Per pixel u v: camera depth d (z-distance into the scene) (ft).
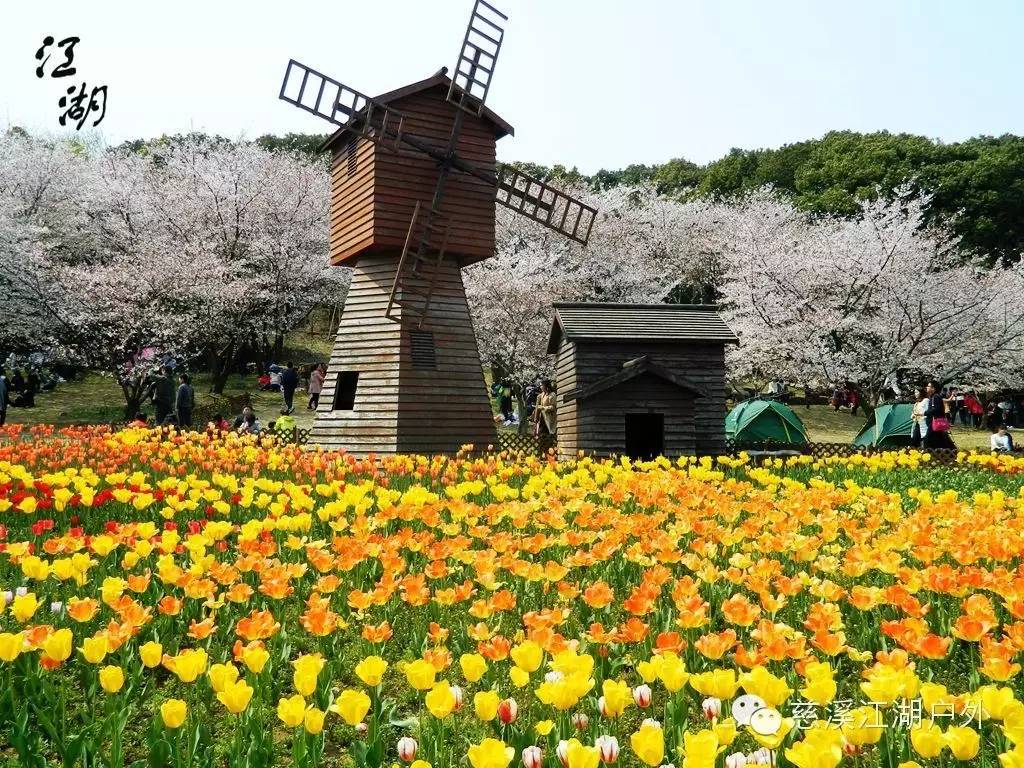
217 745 15.14
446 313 69.62
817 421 137.49
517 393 137.69
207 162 149.48
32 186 138.72
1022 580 18.33
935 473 60.23
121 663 17.24
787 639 16.26
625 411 67.82
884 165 203.92
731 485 37.22
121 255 135.54
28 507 27.61
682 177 260.42
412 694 17.80
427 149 67.72
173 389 95.81
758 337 131.34
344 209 72.79
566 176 207.31
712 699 12.50
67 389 132.05
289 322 156.04
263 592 19.08
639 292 164.35
